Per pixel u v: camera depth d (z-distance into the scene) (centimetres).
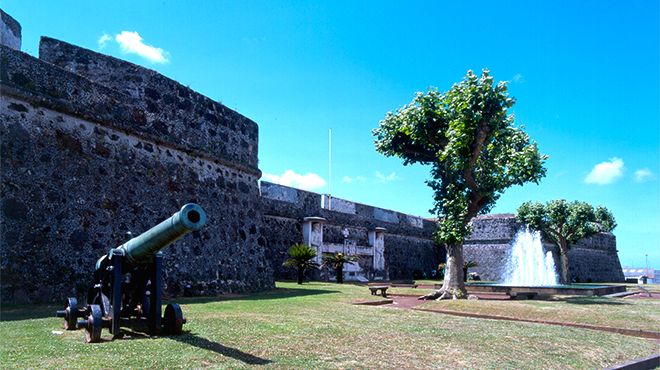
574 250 3859
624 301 1430
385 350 573
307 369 461
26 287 821
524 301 1351
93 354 474
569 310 1071
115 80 1096
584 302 1342
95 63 1082
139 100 1116
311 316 816
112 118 1038
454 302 1218
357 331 687
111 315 568
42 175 883
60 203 905
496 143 1507
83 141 973
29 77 890
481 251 3531
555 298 1541
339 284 1977
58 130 928
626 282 4297
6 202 815
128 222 1038
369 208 2895
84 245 934
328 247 2445
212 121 1345
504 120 1450
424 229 3528
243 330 636
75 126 962
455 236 1427
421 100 1483
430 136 1500
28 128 876
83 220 942
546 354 617
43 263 855
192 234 1202
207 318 725
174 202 1174
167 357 472
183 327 638
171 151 1194
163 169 1159
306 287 1634
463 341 661
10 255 806
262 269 1473
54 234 883
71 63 1055
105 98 1031
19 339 531
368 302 1166
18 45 1071
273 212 2172
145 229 1076
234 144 1435
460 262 1495
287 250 2228
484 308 1105
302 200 2359
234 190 1414
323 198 2522
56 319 669
